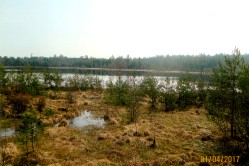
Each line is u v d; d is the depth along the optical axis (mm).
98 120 35125
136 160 18781
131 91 39375
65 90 68312
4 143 22641
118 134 25984
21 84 45500
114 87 51000
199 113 38281
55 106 43094
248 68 20094
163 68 182125
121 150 21203
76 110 40969
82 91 69250
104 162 18219
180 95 44812
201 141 23578
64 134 26703
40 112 36875
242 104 19531
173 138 24766
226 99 22781
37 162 18531
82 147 21859
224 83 22562
